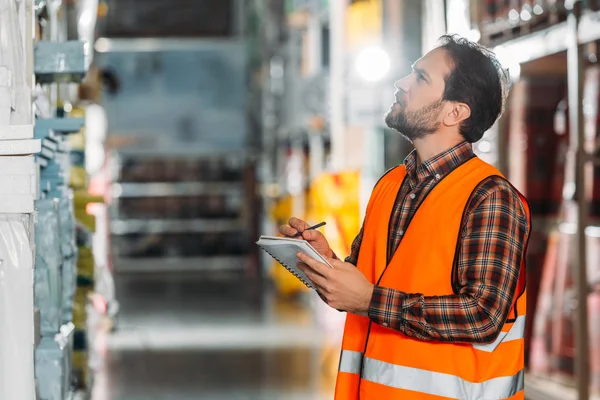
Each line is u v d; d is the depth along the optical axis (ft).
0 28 12.71
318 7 57.67
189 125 81.71
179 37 81.76
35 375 13.99
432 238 11.40
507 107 26.30
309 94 56.49
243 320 50.24
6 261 12.20
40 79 16.16
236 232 86.22
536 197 25.98
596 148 22.41
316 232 12.69
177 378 33.91
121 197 84.74
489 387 11.34
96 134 44.11
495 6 26.08
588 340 22.27
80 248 25.17
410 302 11.10
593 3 21.84
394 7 40.55
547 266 25.23
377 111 40.93
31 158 12.28
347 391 12.40
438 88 11.78
